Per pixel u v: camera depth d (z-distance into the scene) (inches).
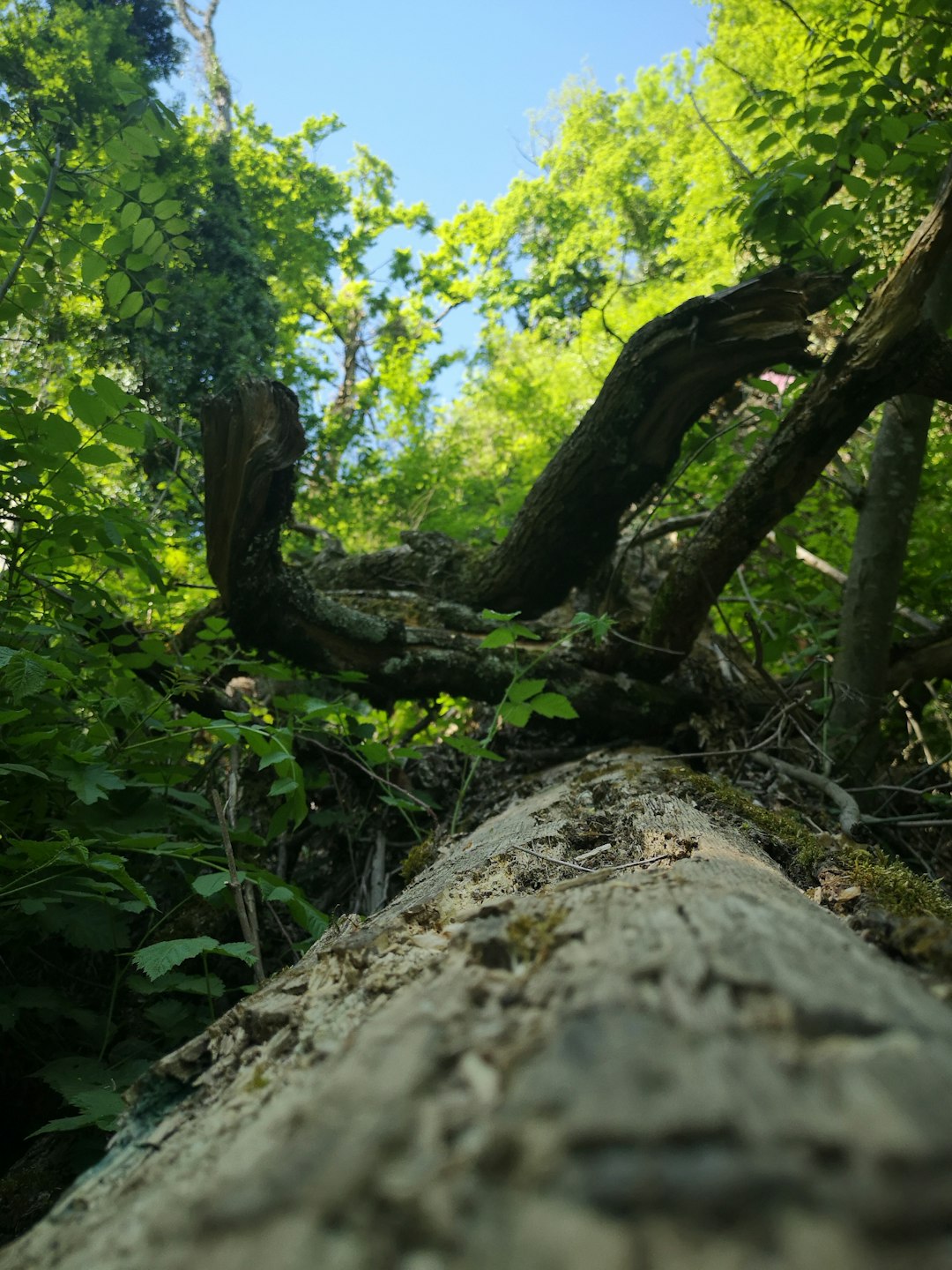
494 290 580.1
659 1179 13.8
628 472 138.9
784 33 234.1
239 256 241.8
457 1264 13.4
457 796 151.6
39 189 104.3
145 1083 39.8
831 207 119.3
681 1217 13.1
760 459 126.0
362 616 140.9
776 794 121.5
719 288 141.9
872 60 124.9
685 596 136.4
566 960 27.2
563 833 74.9
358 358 495.2
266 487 124.6
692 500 197.5
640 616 153.1
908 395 136.3
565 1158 14.8
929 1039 18.7
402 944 45.5
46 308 152.0
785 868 72.1
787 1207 12.9
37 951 100.7
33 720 94.7
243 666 121.9
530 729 149.2
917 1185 13.1
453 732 179.2
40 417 88.0
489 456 451.2
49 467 90.2
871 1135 14.5
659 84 603.2
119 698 108.1
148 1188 26.9
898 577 140.5
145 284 111.2
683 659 145.8
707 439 150.8
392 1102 19.2
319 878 142.4
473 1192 14.8
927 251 108.1
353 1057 25.0
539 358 508.1
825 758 124.2
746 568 188.5
